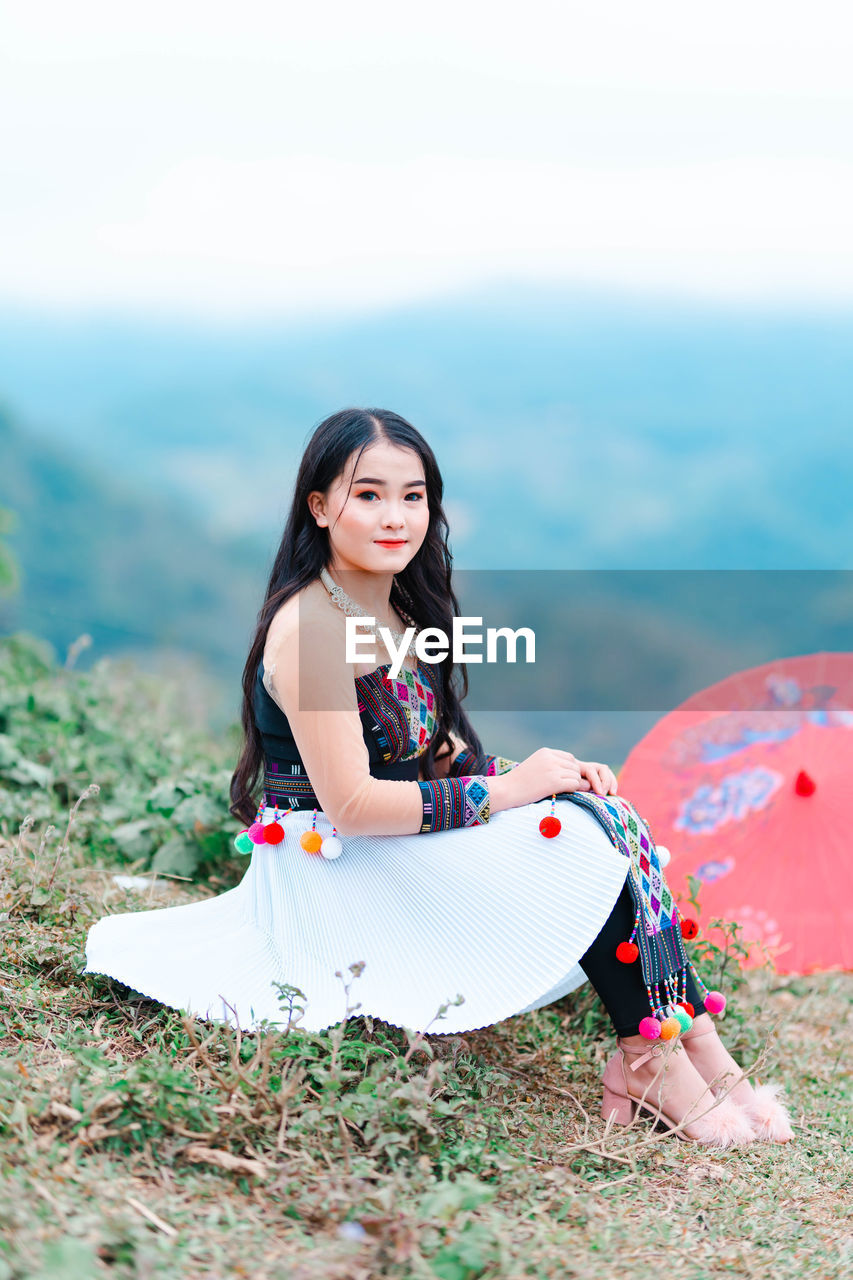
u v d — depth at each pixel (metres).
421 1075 2.59
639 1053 2.70
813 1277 2.12
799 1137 2.84
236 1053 2.35
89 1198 2.01
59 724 4.87
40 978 2.90
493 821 2.68
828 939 3.56
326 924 2.70
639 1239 2.20
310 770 2.64
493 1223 2.04
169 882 3.95
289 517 2.91
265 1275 1.86
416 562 3.02
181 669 10.12
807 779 3.68
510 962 2.58
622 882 2.56
